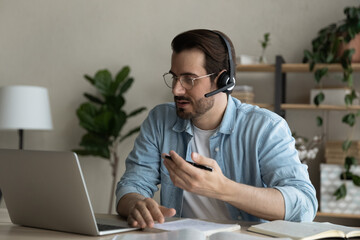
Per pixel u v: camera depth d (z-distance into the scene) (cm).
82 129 391
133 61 380
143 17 379
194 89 147
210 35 149
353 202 295
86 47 391
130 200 142
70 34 395
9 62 406
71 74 394
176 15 372
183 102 151
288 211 131
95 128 359
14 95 342
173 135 168
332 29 314
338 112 333
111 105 361
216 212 160
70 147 393
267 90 349
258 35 352
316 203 141
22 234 112
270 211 129
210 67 148
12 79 404
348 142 297
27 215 123
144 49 378
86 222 109
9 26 407
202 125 161
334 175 300
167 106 175
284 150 149
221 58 150
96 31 389
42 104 351
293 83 344
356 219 319
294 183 141
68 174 108
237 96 319
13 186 123
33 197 119
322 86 321
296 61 343
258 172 153
